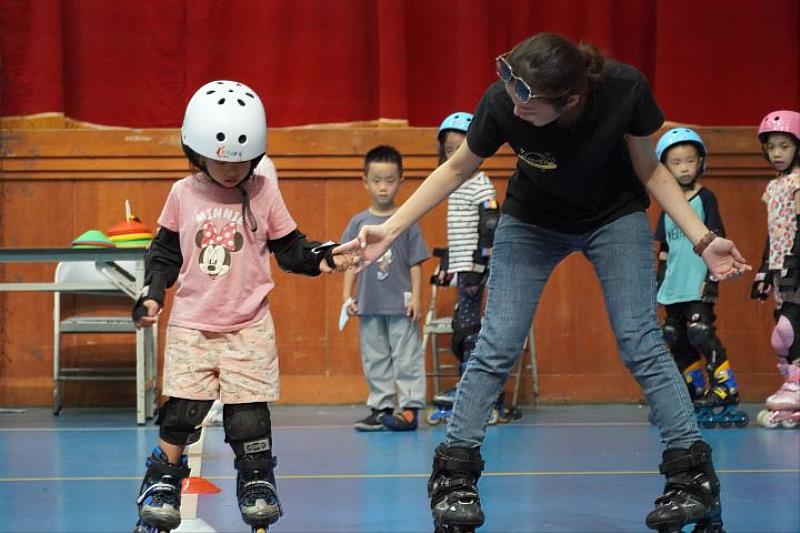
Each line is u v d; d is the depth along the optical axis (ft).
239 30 34.27
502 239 14.87
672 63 34.53
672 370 14.20
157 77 34.17
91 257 26.71
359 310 28.32
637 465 22.15
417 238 28.35
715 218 28.89
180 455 14.35
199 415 14.15
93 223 33.01
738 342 34.06
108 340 33.12
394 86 33.78
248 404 14.08
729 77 34.91
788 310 28.40
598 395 33.81
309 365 33.53
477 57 34.09
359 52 34.45
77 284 28.89
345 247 14.29
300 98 34.37
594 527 16.29
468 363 14.92
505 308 14.66
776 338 28.66
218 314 14.11
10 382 32.99
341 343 33.58
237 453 14.12
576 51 12.72
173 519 13.85
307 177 33.37
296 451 24.27
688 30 34.60
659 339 14.24
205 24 34.04
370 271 28.17
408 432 27.71
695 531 14.66
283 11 34.24
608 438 26.23
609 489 19.42
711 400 28.68
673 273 29.43
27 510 17.56
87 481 20.34
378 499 18.53
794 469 21.50
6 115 33.42
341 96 34.40
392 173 28.30
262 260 14.44
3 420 30.09
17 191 32.96
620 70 13.53
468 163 14.58
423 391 28.30
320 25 34.35
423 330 32.89
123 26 34.14
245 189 14.44
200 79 34.09
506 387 33.86
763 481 20.08
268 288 14.44
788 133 28.22
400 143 33.37
